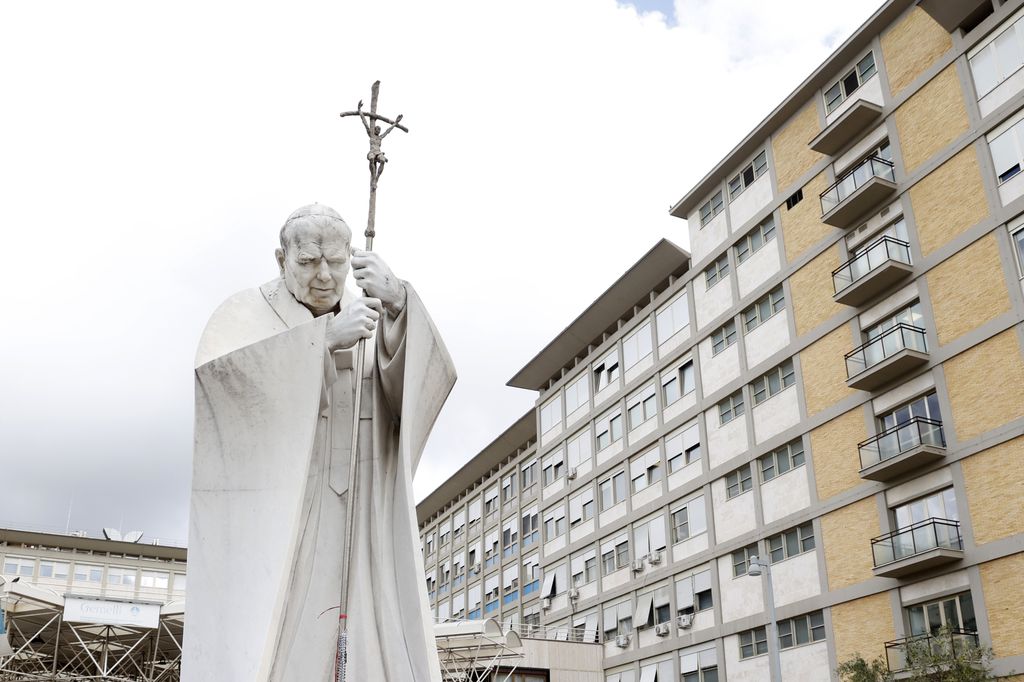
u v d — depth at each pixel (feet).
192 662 25.82
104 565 232.73
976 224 105.19
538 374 190.29
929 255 109.91
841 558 115.34
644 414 158.92
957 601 100.48
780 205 135.44
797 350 127.54
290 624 27.96
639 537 155.02
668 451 151.33
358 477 29.78
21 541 229.86
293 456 27.40
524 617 194.29
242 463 27.37
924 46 115.96
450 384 31.37
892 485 109.91
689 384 149.07
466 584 225.15
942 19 111.24
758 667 126.11
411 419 29.60
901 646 98.27
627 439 161.89
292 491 27.12
